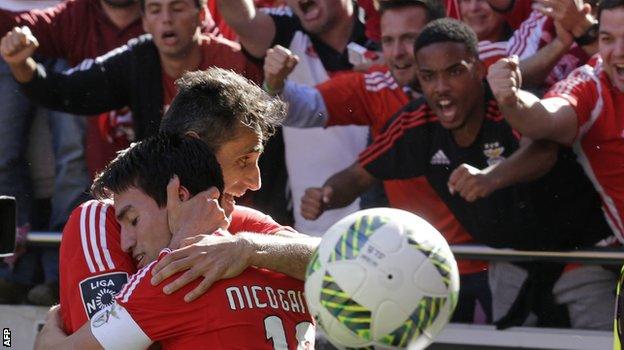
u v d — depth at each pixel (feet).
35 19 42.37
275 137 40.81
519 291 39.37
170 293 19.51
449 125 38.99
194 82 22.36
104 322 19.65
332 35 40.47
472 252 39.42
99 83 42.22
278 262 20.31
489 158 38.75
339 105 40.42
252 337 19.75
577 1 37.78
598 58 37.99
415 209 40.27
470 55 38.50
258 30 40.91
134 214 20.31
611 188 37.99
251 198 41.06
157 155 20.48
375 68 40.06
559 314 39.27
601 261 38.52
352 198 40.93
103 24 42.22
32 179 43.14
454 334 39.70
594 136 37.86
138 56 41.96
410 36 39.27
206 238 19.88
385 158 40.27
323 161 40.81
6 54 41.34
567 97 37.63
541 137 37.27
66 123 42.75
